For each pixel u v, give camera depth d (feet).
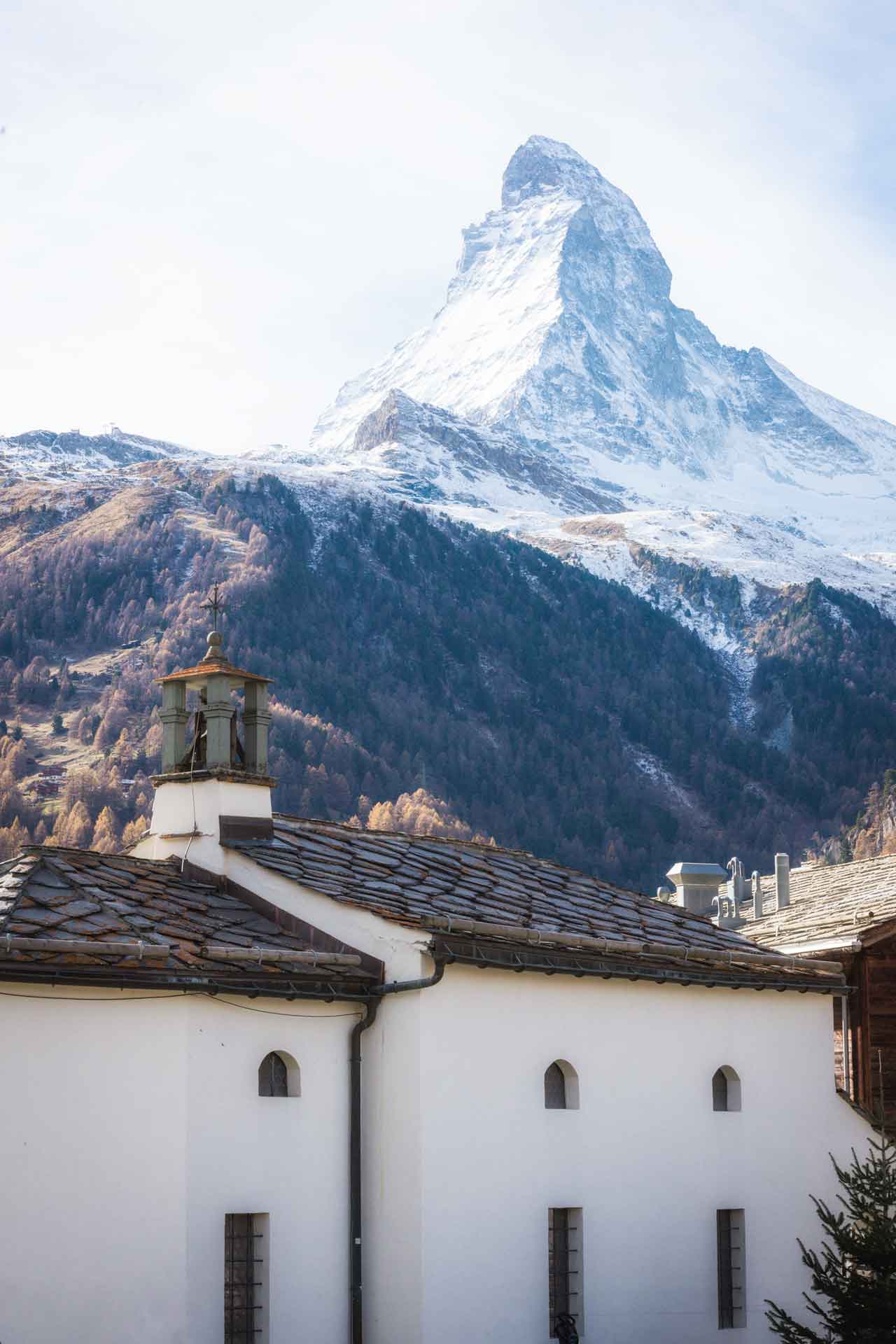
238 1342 74.79
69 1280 69.15
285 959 77.92
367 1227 80.59
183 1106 73.26
